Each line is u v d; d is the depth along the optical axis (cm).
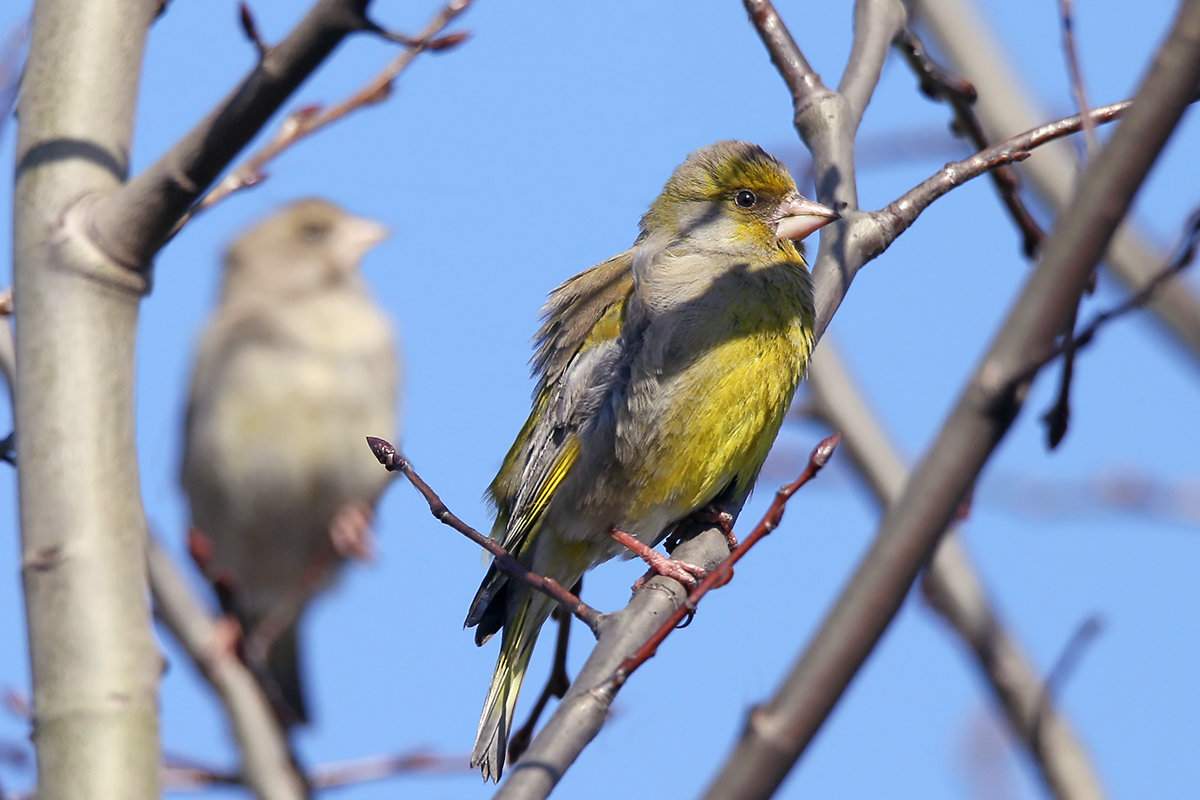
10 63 802
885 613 480
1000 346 487
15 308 668
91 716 609
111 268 662
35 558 633
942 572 1057
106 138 699
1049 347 480
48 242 665
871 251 1018
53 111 698
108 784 599
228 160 648
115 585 634
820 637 484
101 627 623
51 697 614
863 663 481
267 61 621
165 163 648
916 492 486
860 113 1087
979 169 1002
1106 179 481
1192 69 471
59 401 648
